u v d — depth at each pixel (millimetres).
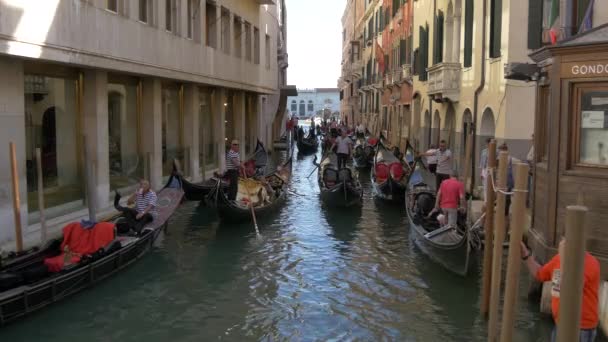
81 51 10523
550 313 7414
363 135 36625
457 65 17562
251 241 12055
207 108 20922
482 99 15125
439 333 7449
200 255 10969
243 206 13680
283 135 41781
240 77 22172
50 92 11477
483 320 7766
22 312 7336
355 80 54156
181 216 14281
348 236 12609
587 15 9953
